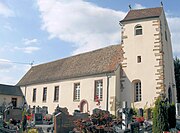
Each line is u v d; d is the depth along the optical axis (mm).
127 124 19219
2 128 21359
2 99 43094
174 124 22156
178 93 43625
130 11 32812
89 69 33656
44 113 29172
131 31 31156
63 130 18312
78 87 34344
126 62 30656
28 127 20438
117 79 30234
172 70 33281
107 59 33312
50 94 38562
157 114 18562
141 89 29172
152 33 29750
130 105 29266
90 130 13742
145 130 20188
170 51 33219
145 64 29469
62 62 42188
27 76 47625
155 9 31328
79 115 21562
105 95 30234
